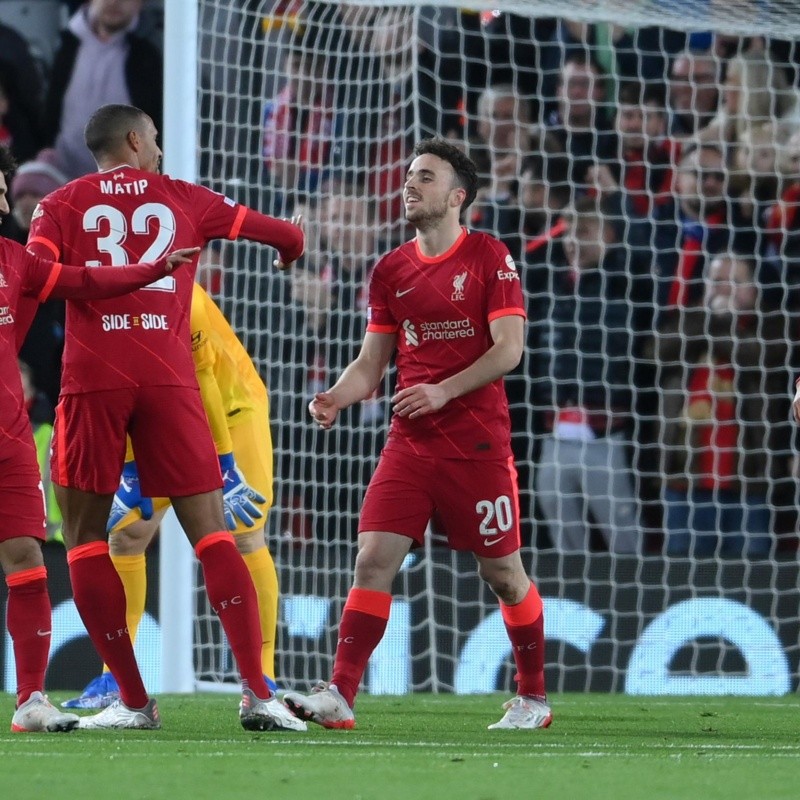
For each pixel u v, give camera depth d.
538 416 34.09
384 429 32.12
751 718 21.12
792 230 35.97
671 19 29.70
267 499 21.42
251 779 11.60
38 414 31.91
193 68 26.31
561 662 27.72
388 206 33.38
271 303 29.33
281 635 27.50
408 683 27.22
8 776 11.63
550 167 36.16
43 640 15.77
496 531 17.39
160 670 26.00
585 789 11.34
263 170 34.31
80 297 15.44
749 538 33.81
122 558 20.61
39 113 37.22
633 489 33.44
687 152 36.34
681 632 27.98
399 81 36.41
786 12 30.08
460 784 11.51
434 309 17.28
